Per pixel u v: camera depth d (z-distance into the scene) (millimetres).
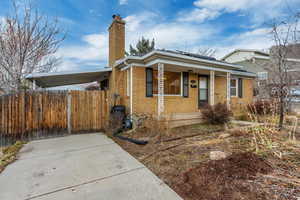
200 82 8500
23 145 4441
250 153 2916
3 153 3861
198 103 8359
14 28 6402
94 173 2697
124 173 2684
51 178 2533
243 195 1870
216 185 2109
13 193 2137
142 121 5734
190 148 3736
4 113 4734
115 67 7258
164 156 3355
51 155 3607
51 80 7574
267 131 4047
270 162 2568
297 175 2174
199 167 2652
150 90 6824
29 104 5129
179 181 2334
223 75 9398
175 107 7480
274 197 1800
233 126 5637
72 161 3240
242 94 10406
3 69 6398
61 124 5668
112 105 6734
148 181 2402
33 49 6777
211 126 6215
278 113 5121
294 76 5055
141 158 3375
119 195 2059
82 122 6070
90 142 4723
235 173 2309
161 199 1955
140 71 6570
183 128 5996
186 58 6160
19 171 2791
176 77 7664
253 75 10562
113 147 4203
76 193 2119
